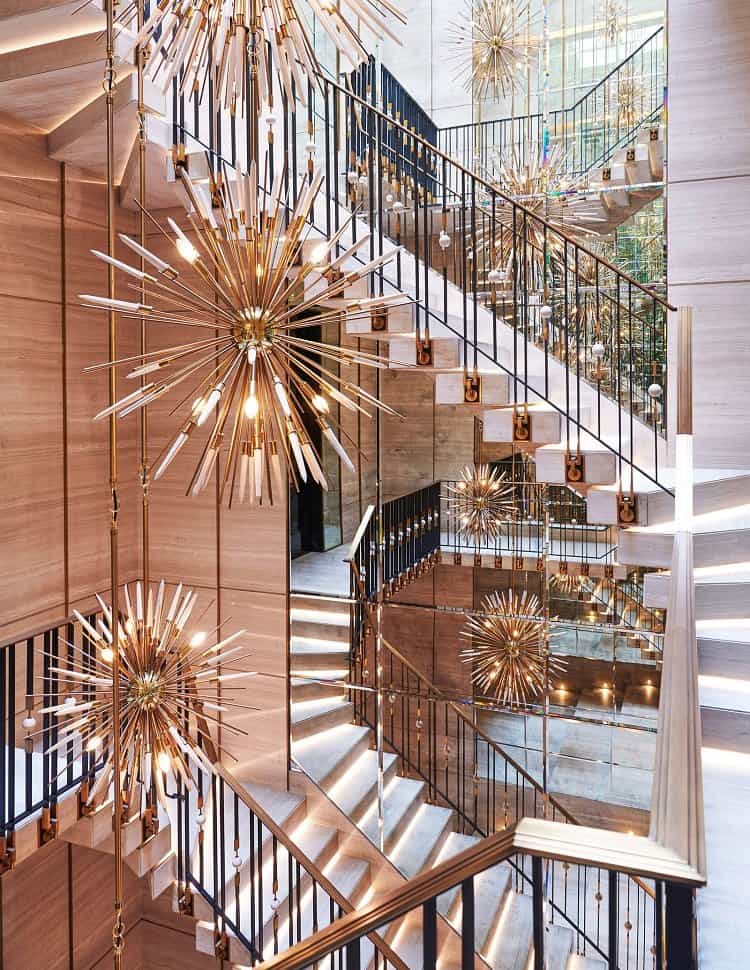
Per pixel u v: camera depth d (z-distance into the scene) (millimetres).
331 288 2104
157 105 3900
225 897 4238
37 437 4617
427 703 5098
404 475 5152
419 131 6258
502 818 4945
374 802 5121
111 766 2541
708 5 4801
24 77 3666
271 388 2104
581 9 5984
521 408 4129
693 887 968
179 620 2650
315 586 5234
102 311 5082
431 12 6445
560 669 4863
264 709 5344
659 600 3617
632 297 5473
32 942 4543
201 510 5383
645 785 4668
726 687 2918
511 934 4617
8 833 3359
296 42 1926
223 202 2029
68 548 4852
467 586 5055
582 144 5945
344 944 1212
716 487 3828
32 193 4504
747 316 4793
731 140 4789
